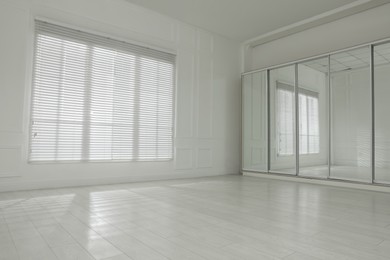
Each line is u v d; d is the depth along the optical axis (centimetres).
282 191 407
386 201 338
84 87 434
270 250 175
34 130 390
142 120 496
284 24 567
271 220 248
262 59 661
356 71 457
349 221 246
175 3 486
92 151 439
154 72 516
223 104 626
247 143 623
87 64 439
